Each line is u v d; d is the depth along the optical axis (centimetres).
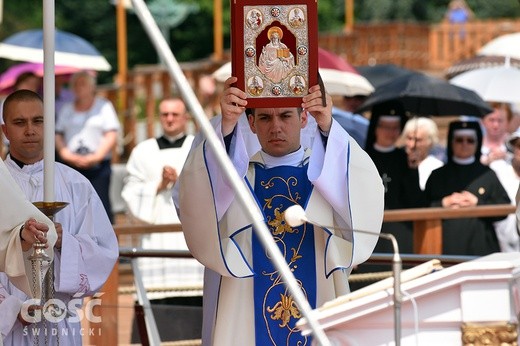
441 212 1655
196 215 1062
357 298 850
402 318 844
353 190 1083
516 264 840
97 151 2291
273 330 1085
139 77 4431
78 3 7456
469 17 6694
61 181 1191
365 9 8356
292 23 1054
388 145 1800
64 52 2603
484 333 830
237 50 1054
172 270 1578
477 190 1761
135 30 7519
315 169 1077
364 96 2114
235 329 1087
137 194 1812
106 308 1303
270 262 1091
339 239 1091
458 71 2634
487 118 2172
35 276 1051
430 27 5831
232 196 1062
